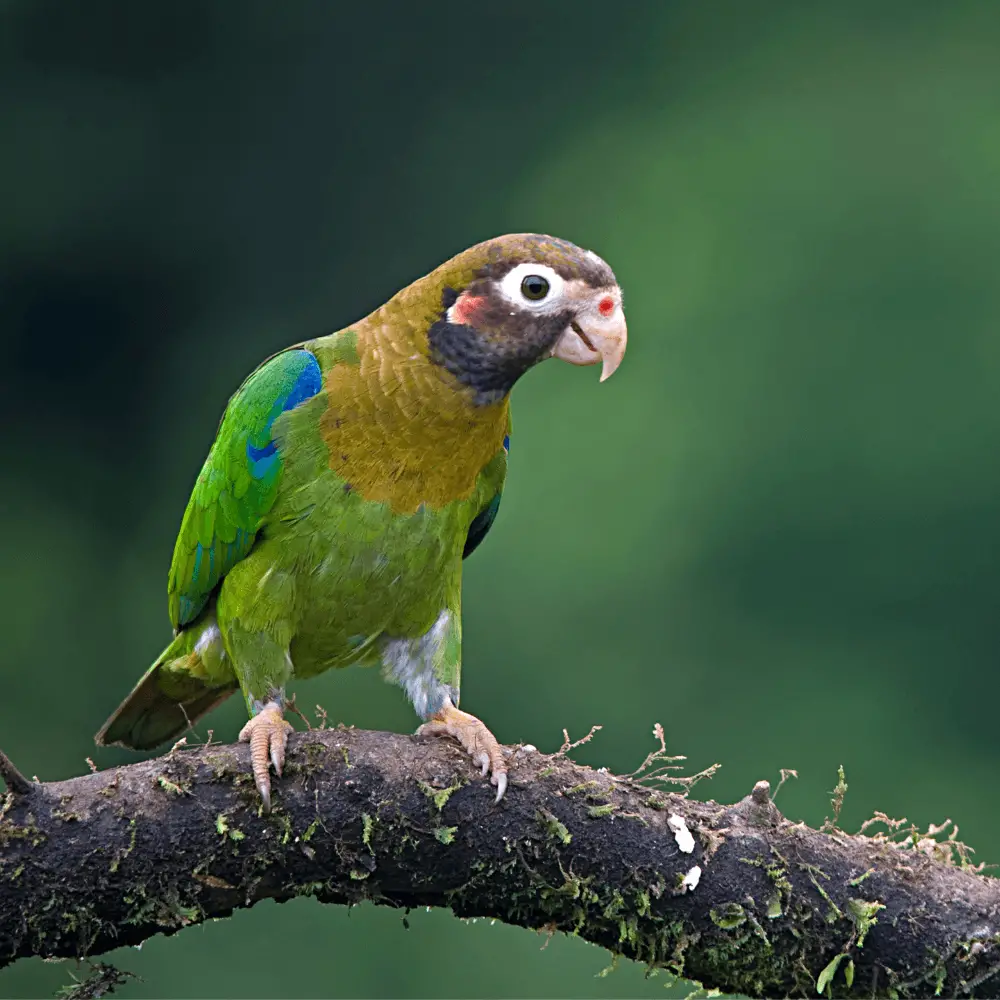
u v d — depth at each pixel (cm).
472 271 727
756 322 1634
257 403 743
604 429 1600
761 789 614
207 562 774
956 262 1627
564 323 730
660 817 609
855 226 1645
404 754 610
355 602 748
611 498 1575
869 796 1549
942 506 1580
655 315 1648
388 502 732
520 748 623
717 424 1602
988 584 1558
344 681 1432
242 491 745
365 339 738
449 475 742
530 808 605
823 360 1609
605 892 608
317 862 601
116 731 870
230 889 598
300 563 739
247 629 749
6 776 569
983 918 598
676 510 1570
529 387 1620
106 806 581
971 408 1588
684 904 606
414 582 750
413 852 605
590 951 1325
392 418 724
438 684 771
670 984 636
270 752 602
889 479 1594
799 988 614
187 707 862
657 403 1603
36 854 573
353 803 599
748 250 1658
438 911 1370
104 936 591
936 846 625
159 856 584
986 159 1642
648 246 1691
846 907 601
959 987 599
